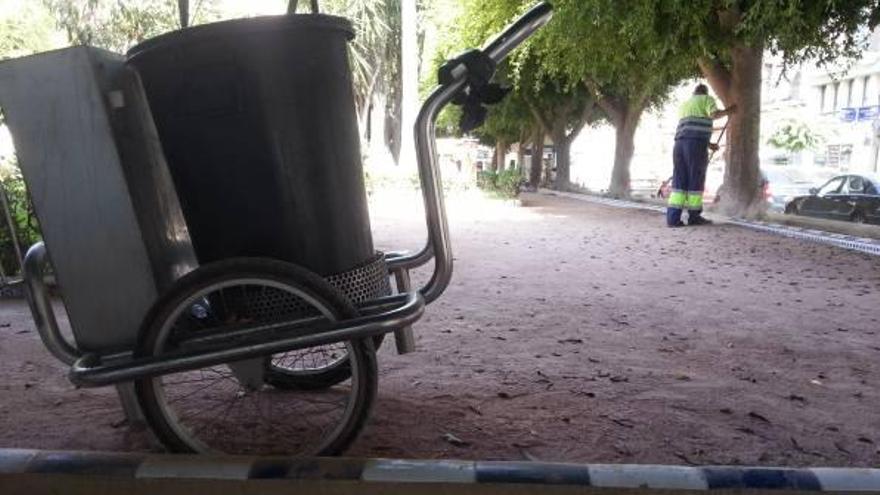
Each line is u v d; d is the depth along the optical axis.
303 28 2.71
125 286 2.81
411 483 2.58
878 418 3.36
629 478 2.57
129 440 3.08
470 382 3.81
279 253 2.81
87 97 2.69
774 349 4.50
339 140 2.86
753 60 12.24
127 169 2.78
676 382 3.84
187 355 2.62
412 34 19.09
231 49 2.67
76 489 2.67
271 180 2.75
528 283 6.66
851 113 37.81
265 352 2.63
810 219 11.95
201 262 2.92
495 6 15.21
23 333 4.88
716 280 6.90
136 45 2.75
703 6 10.36
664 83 16.16
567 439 3.10
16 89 2.70
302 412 3.35
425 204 3.09
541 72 15.63
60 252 2.80
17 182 5.93
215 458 2.72
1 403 3.53
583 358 4.26
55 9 20.72
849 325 5.12
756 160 12.72
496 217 14.04
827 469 2.63
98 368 2.64
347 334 2.62
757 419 3.33
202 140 2.75
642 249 9.12
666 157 49.56
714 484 2.55
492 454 2.95
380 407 3.43
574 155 54.31
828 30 11.12
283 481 2.61
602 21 10.81
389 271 3.52
